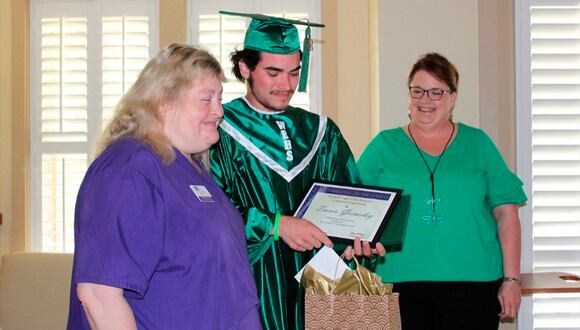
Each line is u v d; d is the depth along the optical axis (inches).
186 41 144.3
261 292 80.8
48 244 148.9
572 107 126.2
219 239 61.9
